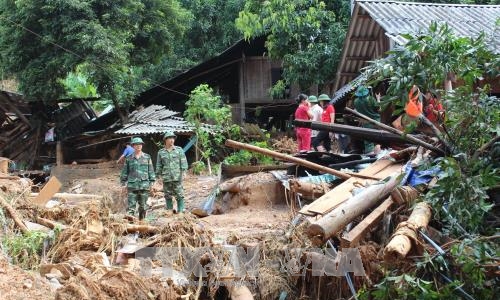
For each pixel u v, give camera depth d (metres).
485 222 6.69
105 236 8.20
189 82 23.75
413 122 7.02
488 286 6.03
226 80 24.36
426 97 7.12
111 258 7.68
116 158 20.80
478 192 6.03
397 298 5.86
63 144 21.42
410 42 6.46
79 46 19.23
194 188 14.28
